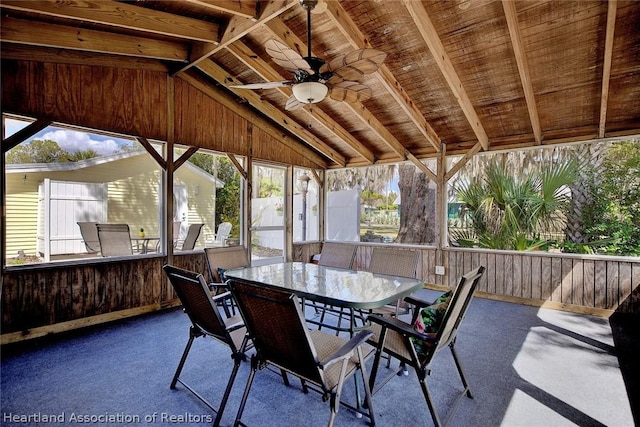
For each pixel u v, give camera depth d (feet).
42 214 12.50
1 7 8.60
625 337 11.36
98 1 9.22
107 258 13.21
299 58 7.97
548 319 13.37
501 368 9.11
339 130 18.45
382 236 23.07
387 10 10.32
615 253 15.47
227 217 18.62
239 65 14.57
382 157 20.94
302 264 12.19
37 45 10.64
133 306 13.76
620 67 11.09
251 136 18.61
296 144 21.42
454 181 19.67
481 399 7.61
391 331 8.13
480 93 13.65
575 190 16.40
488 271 16.96
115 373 8.71
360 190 23.66
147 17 10.18
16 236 11.78
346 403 7.43
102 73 12.69
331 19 10.25
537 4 9.36
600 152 15.90
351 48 12.09
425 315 7.22
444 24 10.48
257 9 9.91
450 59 11.89
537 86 12.60
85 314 12.43
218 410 6.76
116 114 13.05
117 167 15.10
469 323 12.87
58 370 8.87
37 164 12.35
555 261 15.07
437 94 14.33
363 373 6.42
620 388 8.09
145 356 9.76
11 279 10.82
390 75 13.01
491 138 16.94
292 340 5.57
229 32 11.43
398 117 16.83
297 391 7.90
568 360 9.61
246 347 7.09
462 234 19.19
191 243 16.90
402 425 6.66
